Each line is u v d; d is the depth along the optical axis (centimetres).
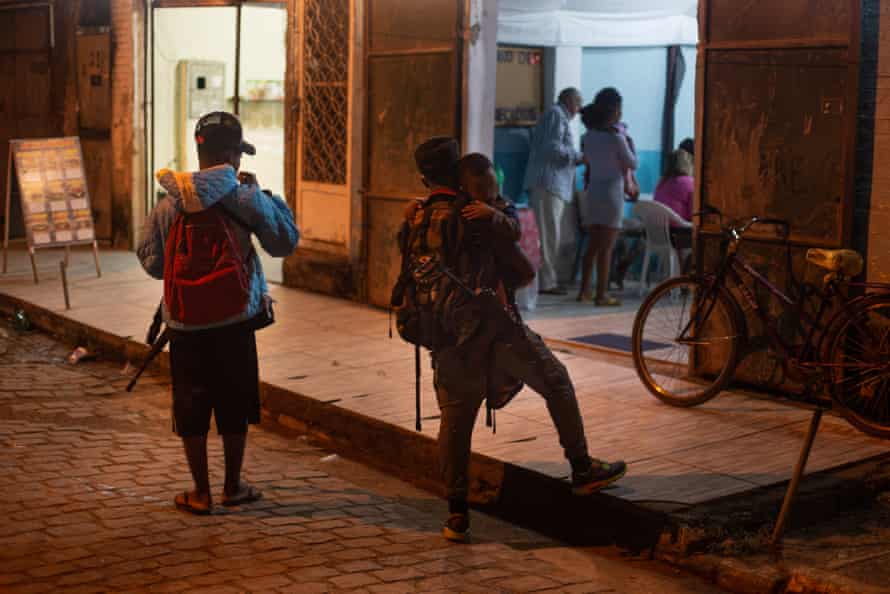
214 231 480
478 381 475
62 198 1050
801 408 645
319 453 623
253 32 1315
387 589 420
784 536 479
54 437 617
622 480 515
